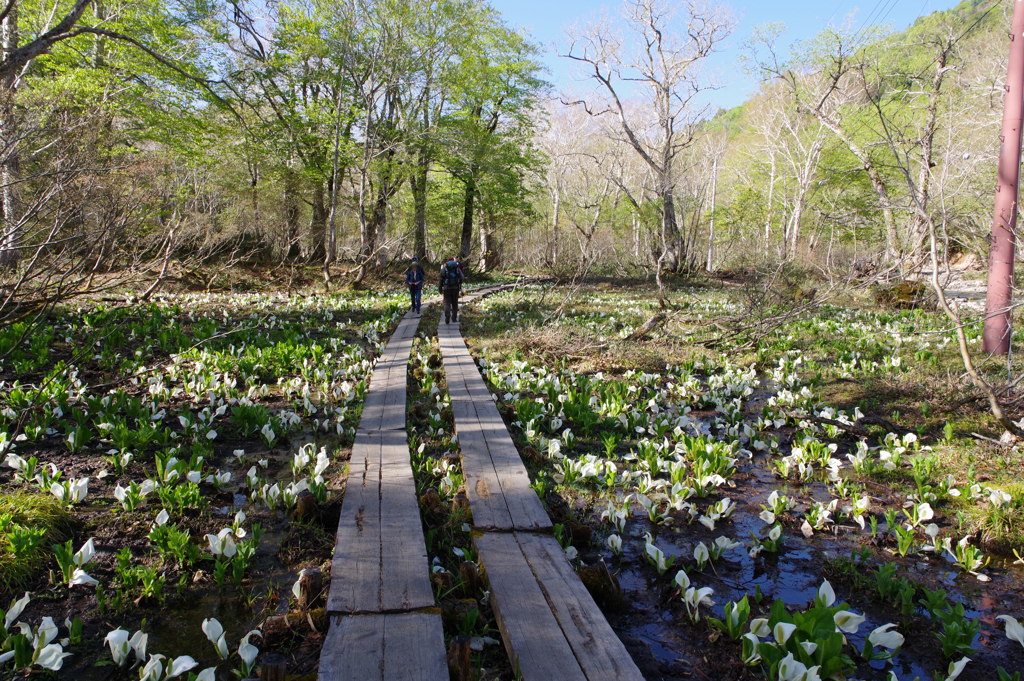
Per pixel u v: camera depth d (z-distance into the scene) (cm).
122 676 265
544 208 5019
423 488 462
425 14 2267
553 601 294
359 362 909
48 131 902
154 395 665
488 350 1055
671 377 891
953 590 347
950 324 1112
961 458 546
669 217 2872
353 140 2389
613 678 239
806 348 1097
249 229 2353
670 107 2823
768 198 3800
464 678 244
